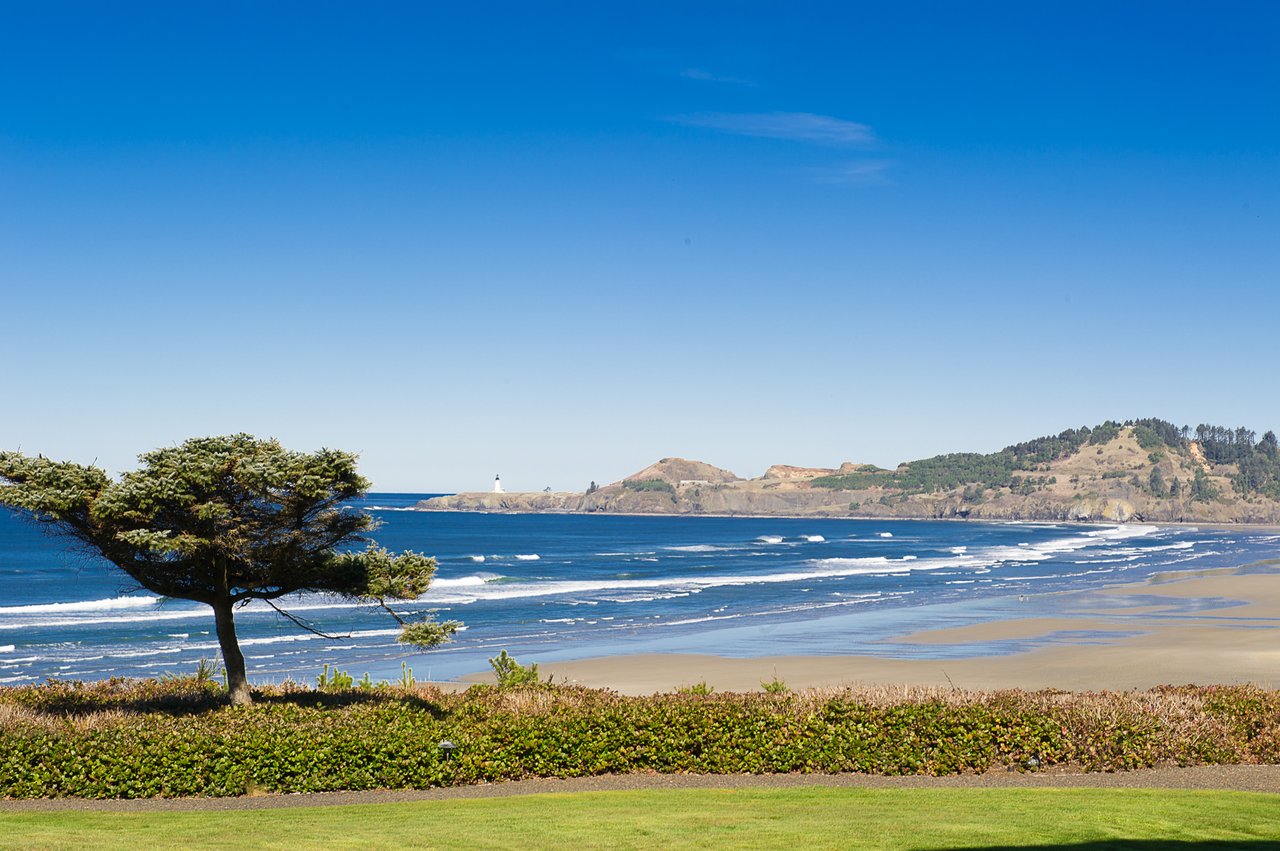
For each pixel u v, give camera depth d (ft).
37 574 302.45
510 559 404.77
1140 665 126.62
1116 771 55.21
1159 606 208.13
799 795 49.67
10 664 140.26
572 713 56.75
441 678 127.75
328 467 56.13
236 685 58.49
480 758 54.13
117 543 55.77
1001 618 187.83
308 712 55.67
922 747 55.98
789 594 248.52
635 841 39.60
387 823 43.57
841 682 116.88
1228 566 358.64
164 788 50.37
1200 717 57.98
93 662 142.20
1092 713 57.31
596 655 146.61
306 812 46.60
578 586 272.92
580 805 47.60
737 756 55.83
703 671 128.47
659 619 194.80
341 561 60.08
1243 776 53.78
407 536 599.16
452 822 43.62
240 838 40.29
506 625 187.01
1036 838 39.40
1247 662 128.26
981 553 472.44
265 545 57.31
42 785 49.65
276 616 200.75
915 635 163.22
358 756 52.54
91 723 52.39
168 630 178.70
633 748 55.93
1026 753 55.72
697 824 42.63
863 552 481.46
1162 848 37.86
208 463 54.24
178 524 55.62
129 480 53.98
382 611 210.38
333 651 153.58
